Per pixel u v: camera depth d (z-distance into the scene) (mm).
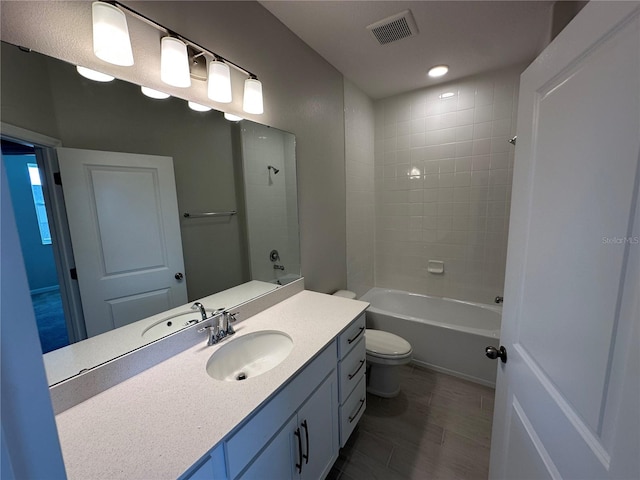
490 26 1680
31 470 277
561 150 675
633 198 453
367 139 2809
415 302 2936
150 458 670
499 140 2375
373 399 2008
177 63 1067
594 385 540
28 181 802
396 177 2898
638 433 427
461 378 2236
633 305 447
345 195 2477
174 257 1214
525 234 857
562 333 653
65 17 840
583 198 586
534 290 792
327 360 1271
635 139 452
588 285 564
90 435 737
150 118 1098
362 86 2562
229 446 773
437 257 2807
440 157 2646
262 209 1627
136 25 1005
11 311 261
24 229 794
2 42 735
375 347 1970
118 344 1007
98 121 950
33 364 277
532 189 820
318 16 1585
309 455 1171
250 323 1428
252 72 1472
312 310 1589
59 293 863
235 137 1441
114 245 1014
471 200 2568
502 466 1009
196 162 1279
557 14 1467
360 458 1533
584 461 557
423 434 1688
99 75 938
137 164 1071
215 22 1267
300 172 1881
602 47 541
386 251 3076
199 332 1229
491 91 2340
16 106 772
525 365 835
